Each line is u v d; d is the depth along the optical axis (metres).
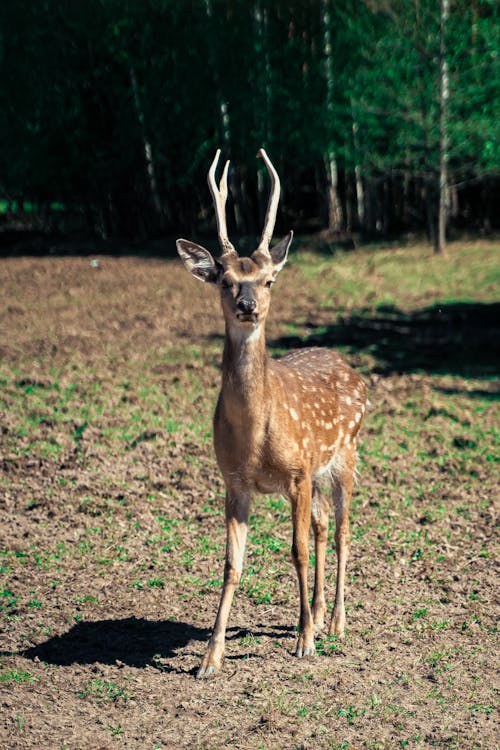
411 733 4.71
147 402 11.93
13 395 12.18
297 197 32.69
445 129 24.95
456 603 6.49
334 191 30.19
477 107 25.11
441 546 7.55
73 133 31.38
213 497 8.74
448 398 12.30
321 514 6.32
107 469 9.40
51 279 23.38
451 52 24.86
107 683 5.28
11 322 17.61
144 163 31.67
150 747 4.58
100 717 4.89
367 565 7.21
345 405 6.45
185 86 30.06
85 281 23.05
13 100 31.42
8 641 5.86
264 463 5.54
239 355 5.32
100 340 15.98
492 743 4.60
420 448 10.22
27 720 4.83
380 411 11.67
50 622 6.17
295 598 6.64
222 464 5.63
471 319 18.22
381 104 25.66
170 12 29.77
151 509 8.41
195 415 11.45
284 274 23.91
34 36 30.84
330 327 17.38
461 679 5.32
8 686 5.23
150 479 9.09
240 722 4.84
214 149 30.70
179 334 16.59
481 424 11.12
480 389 12.84
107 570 7.11
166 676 5.41
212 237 30.78
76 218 35.47
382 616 6.29
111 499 8.63
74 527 7.99
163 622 6.22
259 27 29.06
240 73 29.34
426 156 25.69
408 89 25.50
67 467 9.41
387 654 5.69
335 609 6.12
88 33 30.36
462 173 26.91
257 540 7.74
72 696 5.14
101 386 12.69
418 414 11.51
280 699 5.07
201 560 7.33
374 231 29.69
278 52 28.70
